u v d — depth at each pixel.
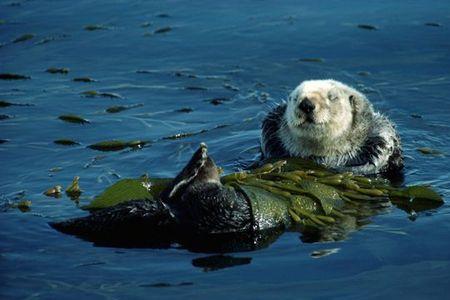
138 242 23.44
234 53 43.56
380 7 48.69
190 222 23.78
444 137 32.75
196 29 47.06
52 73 41.62
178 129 34.19
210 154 31.33
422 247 22.78
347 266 21.75
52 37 46.56
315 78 40.06
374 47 43.22
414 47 42.91
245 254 22.62
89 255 22.70
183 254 22.70
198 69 41.69
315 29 45.88
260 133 32.41
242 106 36.91
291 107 29.59
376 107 36.16
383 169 29.80
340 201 25.81
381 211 25.45
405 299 19.97
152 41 45.59
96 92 38.56
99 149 32.03
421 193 26.31
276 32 45.84
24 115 36.09
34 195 27.30
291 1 50.75
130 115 35.97
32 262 22.31
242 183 25.53
